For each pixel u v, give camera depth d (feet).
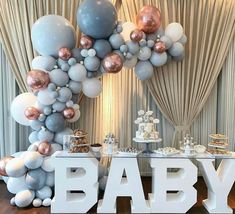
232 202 10.44
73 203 9.21
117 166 9.21
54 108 10.21
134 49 10.18
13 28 11.48
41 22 9.98
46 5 11.55
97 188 9.43
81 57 10.15
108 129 12.16
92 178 9.25
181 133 12.05
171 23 11.14
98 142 12.10
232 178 9.36
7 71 11.98
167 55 11.27
